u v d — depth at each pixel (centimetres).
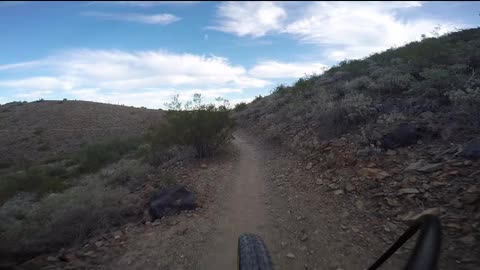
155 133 1505
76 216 748
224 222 709
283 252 566
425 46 1560
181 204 793
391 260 486
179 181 1020
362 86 1470
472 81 998
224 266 537
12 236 698
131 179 1196
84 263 568
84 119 5762
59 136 4959
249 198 853
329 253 543
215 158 1357
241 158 1359
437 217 181
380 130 946
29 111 6272
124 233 689
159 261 563
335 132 1126
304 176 927
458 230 513
